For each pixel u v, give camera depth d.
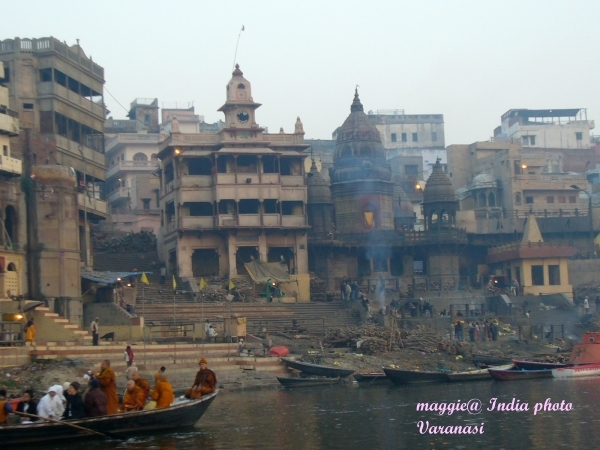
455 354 57.53
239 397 41.88
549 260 77.31
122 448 26.86
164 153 76.00
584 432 29.08
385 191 81.06
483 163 98.19
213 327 56.97
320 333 60.91
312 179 79.44
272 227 73.81
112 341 51.59
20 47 63.47
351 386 47.00
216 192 72.88
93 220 68.88
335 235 78.44
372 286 76.31
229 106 74.81
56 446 27.25
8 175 52.62
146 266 76.56
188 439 28.59
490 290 74.88
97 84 70.62
